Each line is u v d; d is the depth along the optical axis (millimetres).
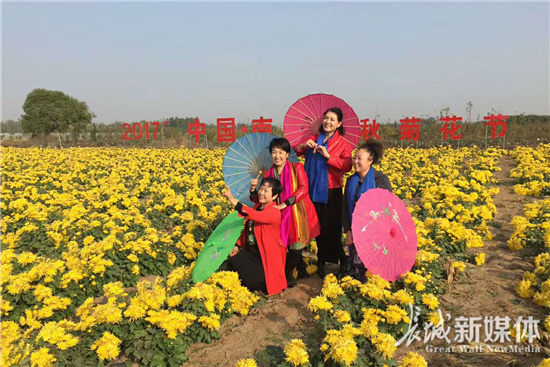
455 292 5246
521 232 6836
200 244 6293
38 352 3393
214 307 4496
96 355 3752
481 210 8078
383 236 4539
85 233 6953
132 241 6148
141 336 3848
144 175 14328
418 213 8594
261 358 3908
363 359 3482
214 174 14945
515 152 21234
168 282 4727
